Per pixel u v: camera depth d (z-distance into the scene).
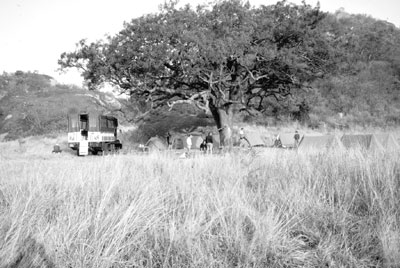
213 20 22.73
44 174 6.00
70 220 3.69
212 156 8.42
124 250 3.40
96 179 5.39
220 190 5.28
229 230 3.78
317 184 5.44
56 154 21.95
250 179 6.04
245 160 7.26
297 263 3.48
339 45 25.86
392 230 3.84
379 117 41.53
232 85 26.53
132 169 6.75
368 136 12.11
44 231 3.48
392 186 4.96
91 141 22.36
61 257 3.17
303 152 7.74
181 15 22.05
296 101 34.06
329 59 25.41
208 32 21.95
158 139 24.95
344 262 3.45
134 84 23.20
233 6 22.38
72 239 3.40
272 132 31.88
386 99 49.19
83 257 3.16
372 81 55.44
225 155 8.14
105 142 23.67
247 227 4.06
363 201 4.86
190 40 19.98
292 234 4.02
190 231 3.65
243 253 3.43
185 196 4.89
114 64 21.77
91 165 6.95
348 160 6.37
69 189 4.90
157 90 25.42
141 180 5.59
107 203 4.23
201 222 4.00
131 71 22.33
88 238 3.41
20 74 94.12
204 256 3.35
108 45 22.50
